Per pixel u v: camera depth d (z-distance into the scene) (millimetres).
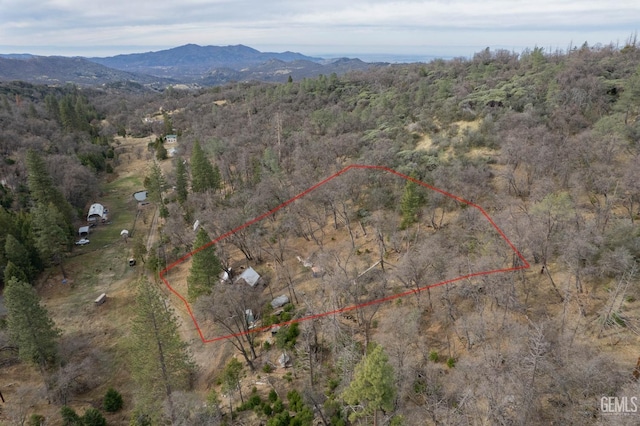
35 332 36688
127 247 63406
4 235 52344
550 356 26766
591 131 49094
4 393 37375
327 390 32094
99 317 48188
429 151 59031
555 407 24375
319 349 36906
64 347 42031
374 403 21656
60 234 53812
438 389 28344
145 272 56500
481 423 24094
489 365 27172
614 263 31531
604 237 33094
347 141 66938
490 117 60531
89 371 39656
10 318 36000
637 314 29219
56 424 34312
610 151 42875
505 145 51031
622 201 38781
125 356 42094
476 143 57812
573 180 41688
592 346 28281
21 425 33000
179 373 35156
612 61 73312
